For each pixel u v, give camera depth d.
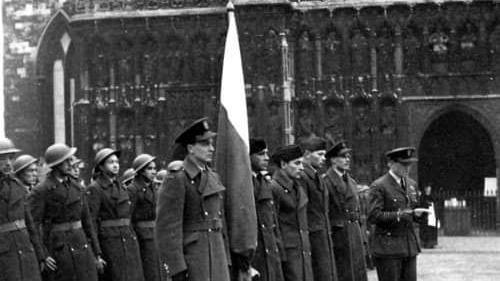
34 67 55.16
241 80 15.75
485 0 49.62
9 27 55.41
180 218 13.73
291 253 17.59
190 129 14.02
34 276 17.23
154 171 22.62
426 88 50.44
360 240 19.84
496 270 32.53
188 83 51.31
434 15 50.19
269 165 20.95
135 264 20.92
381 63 50.66
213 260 13.87
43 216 18.69
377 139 50.41
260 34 50.03
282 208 17.72
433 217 19.03
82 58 52.16
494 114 50.19
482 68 50.22
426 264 35.12
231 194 15.00
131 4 51.66
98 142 51.88
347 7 50.41
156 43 51.62
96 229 20.66
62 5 54.69
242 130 15.36
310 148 18.89
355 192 19.97
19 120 55.31
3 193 17.17
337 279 19.17
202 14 50.78
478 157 54.59
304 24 50.88
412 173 50.31
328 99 50.62
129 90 51.78
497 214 50.19
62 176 19.00
